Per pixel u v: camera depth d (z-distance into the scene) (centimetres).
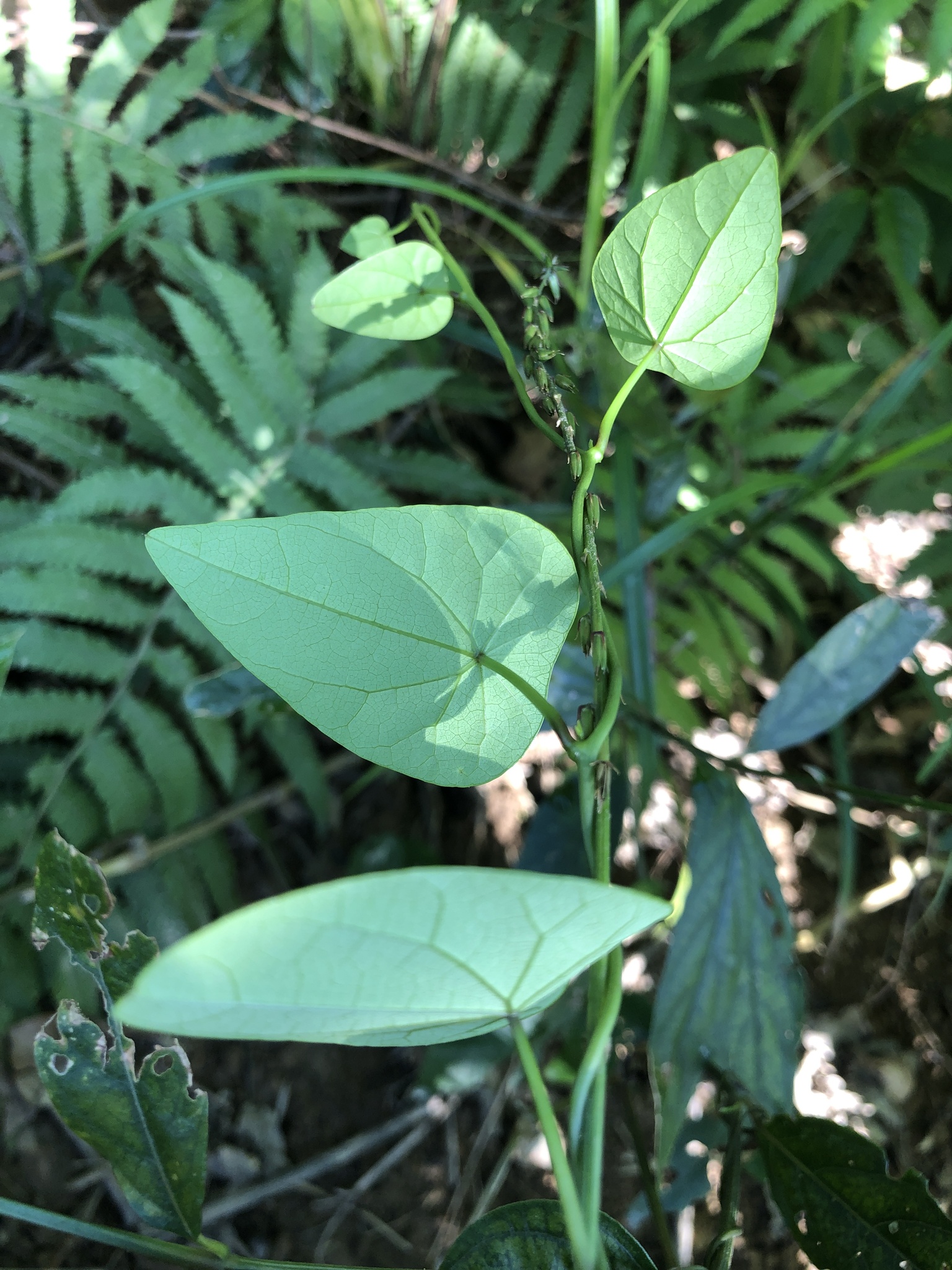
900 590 61
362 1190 55
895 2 46
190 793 51
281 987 18
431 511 22
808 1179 35
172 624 53
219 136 50
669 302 24
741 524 61
